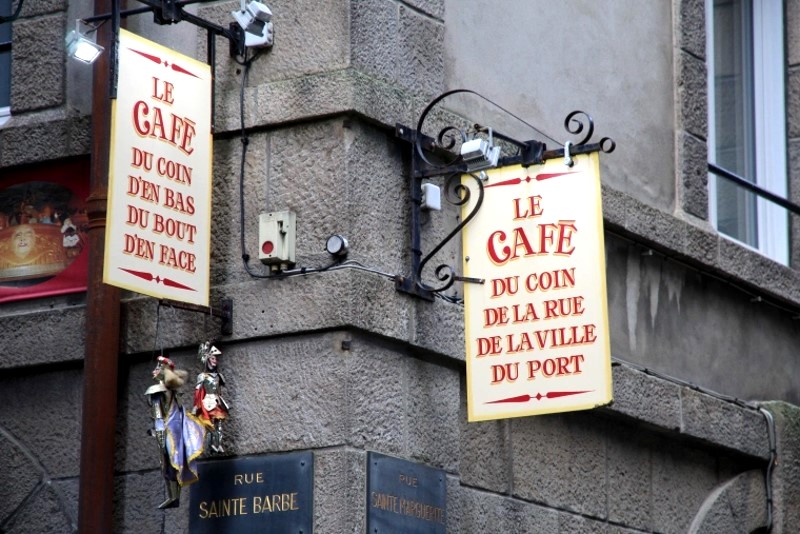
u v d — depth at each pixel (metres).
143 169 14.47
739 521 19.27
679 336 18.95
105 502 15.14
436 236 16.06
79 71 16.58
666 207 19.14
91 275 15.52
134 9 15.91
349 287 14.91
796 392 20.64
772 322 20.47
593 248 14.98
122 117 14.36
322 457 14.69
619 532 17.80
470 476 16.19
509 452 16.66
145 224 14.41
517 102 17.38
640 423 17.97
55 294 16.20
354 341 14.92
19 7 15.77
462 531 15.86
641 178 18.84
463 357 16.02
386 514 14.87
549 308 15.06
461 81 16.72
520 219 15.34
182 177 14.81
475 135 16.23
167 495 14.61
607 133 18.47
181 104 14.92
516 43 17.52
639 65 19.14
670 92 19.55
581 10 18.45
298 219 15.30
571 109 18.08
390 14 15.97
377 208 15.46
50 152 16.39
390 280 15.34
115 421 15.38
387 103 15.61
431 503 15.41
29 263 16.39
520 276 15.24
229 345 15.25
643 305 18.52
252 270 15.30
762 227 21.08
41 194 16.48
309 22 15.66
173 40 16.11
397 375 15.34
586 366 14.83
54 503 15.84
